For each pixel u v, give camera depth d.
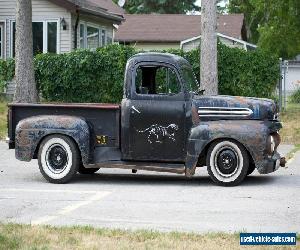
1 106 29.06
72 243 8.61
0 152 19.50
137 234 9.12
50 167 14.09
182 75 13.75
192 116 13.63
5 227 9.45
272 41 38.16
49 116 14.09
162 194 12.70
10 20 33.91
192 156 13.53
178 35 52.38
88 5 34.97
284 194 12.61
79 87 28.77
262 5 36.75
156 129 13.73
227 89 27.78
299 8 35.84
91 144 13.96
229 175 13.55
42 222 10.10
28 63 26.67
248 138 13.33
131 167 13.87
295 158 18.30
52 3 33.25
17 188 13.37
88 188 13.42
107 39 40.62
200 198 12.24
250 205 11.53
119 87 28.34
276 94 28.98
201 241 8.77
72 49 33.50
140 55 13.94
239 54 27.52
